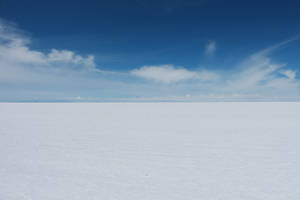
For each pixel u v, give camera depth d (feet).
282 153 11.86
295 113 36.40
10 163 10.73
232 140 15.52
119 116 35.50
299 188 7.59
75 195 7.34
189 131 19.66
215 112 42.11
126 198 7.08
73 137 17.31
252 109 49.98
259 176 8.69
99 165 10.32
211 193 7.34
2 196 7.34
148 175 8.99
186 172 9.25
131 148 13.56
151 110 51.98
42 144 14.87
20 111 49.37
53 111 49.65
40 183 8.32
